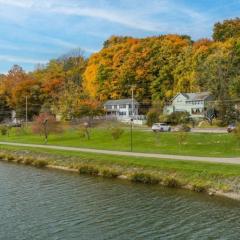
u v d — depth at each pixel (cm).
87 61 18175
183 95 12406
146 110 13988
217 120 10469
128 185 4747
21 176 5488
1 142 9562
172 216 3400
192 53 13362
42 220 3284
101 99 15038
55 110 12656
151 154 6284
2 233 2986
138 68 14300
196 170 4747
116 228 3091
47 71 18388
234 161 5209
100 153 6644
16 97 15150
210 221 3262
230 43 12619
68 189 4522
